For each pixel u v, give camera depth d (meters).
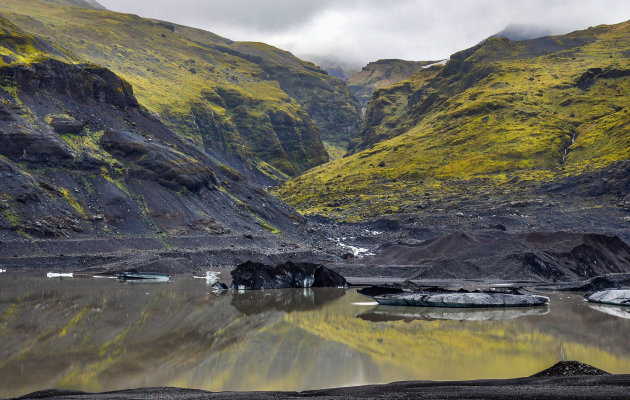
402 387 27.80
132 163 149.75
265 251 137.62
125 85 184.25
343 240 181.88
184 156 161.75
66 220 119.81
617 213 194.12
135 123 174.50
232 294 79.88
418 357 37.62
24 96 147.25
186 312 58.97
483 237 133.12
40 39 176.50
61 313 54.91
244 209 166.38
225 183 174.88
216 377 32.06
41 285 80.00
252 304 68.19
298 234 170.88
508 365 35.09
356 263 128.12
